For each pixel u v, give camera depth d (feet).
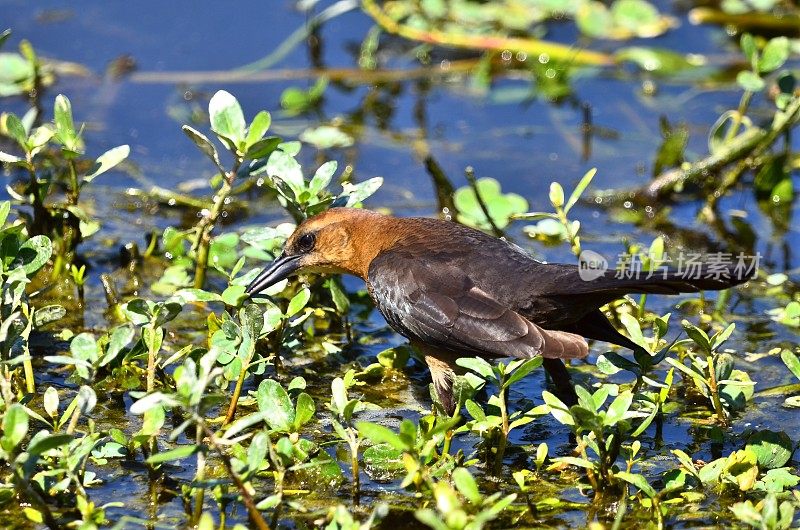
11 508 25.08
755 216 44.60
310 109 51.11
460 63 55.06
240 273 39.42
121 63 52.95
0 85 49.11
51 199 43.57
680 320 36.78
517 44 54.60
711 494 26.55
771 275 38.99
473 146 49.11
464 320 29.19
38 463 25.85
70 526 24.04
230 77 53.01
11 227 30.66
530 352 27.40
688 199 45.73
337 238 34.47
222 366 29.40
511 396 32.27
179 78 52.49
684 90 53.16
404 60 55.47
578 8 56.80
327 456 26.30
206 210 42.14
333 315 36.45
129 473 27.09
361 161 47.83
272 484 26.71
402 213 43.86
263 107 51.16
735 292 38.96
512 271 29.96
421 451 25.22
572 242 32.78
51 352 33.45
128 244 39.47
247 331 29.04
